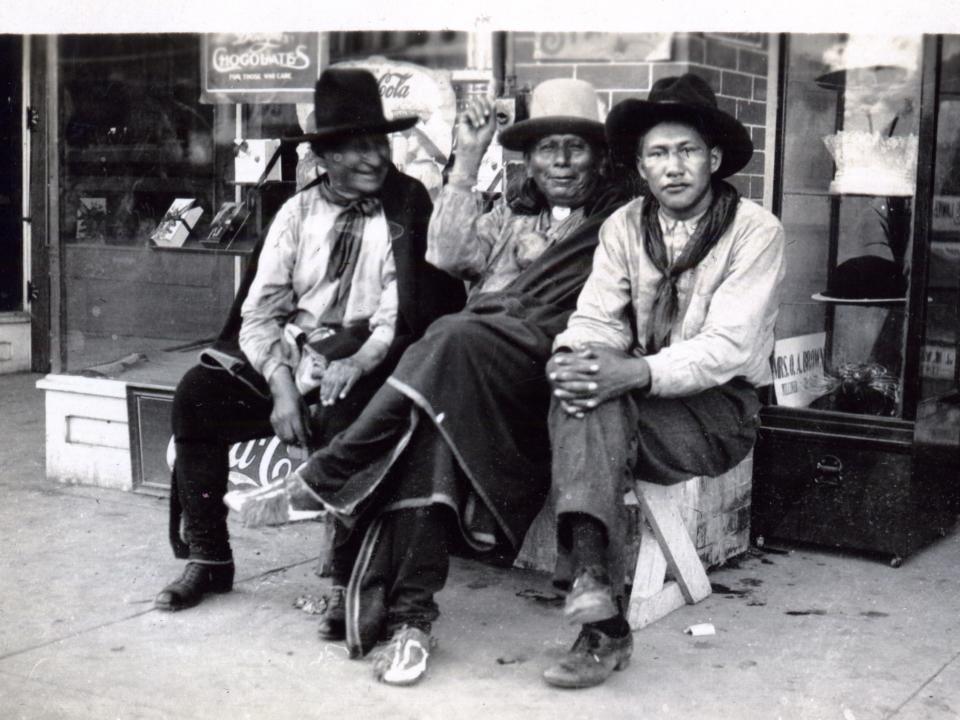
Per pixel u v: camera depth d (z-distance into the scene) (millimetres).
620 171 3123
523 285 2965
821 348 3668
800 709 2473
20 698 2514
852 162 3539
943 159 3369
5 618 2998
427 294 3059
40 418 5145
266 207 3678
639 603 2957
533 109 3010
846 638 2895
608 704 2504
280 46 2879
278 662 2730
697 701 2516
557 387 2508
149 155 3695
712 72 3041
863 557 3549
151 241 3867
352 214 3105
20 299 5289
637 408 2650
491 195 3402
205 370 3100
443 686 2594
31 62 3465
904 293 3529
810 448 3535
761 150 3504
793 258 3621
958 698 2535
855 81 3457
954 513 3863
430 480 2586
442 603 3131
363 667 2701
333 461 2635
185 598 3068
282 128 3473
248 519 2709
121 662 2721
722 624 2986
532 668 2699
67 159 3924
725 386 2803
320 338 3096
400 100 3002
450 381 2580
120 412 4090
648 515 2973
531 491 2699
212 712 2455
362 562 2711
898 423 3414
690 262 2754
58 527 3748
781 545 3646
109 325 4055
